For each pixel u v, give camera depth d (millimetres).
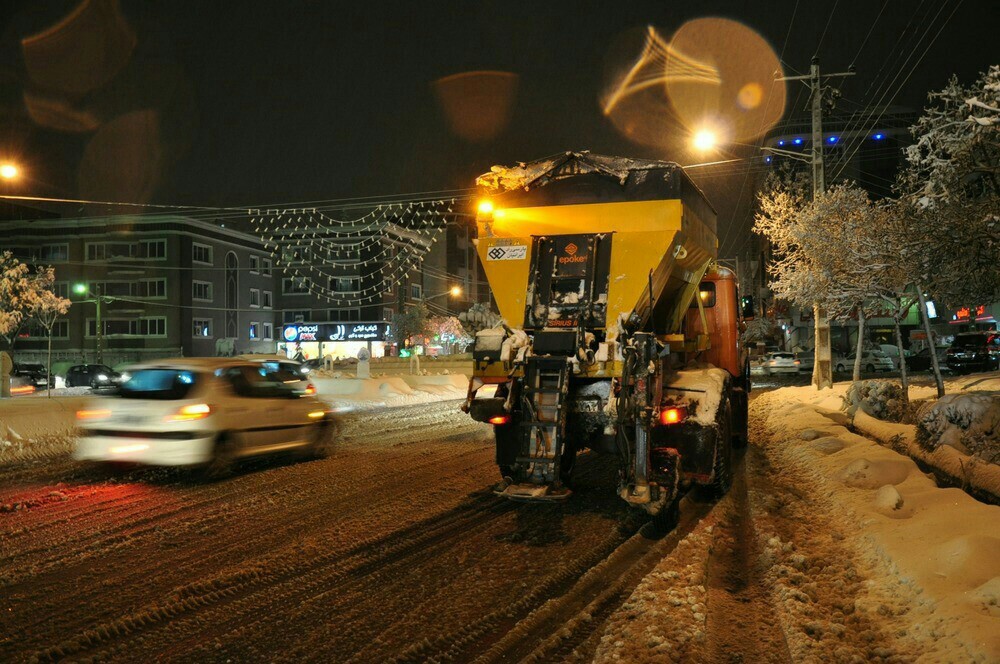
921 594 4555
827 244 15562
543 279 8320
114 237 58844
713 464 8078
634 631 4539
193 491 9320
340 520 7797
